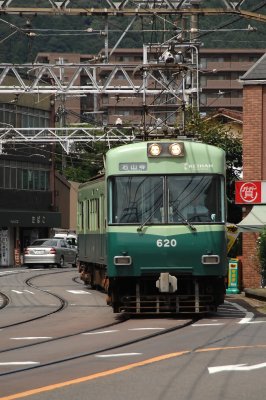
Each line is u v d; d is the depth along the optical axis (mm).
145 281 40062
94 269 58094
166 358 24844
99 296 55156
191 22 64938
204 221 38719
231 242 57188
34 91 63125
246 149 63250
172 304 40156
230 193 81625
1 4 49812
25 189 132500
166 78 65250
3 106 126250
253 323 36375
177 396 18734
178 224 38625
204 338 30344
